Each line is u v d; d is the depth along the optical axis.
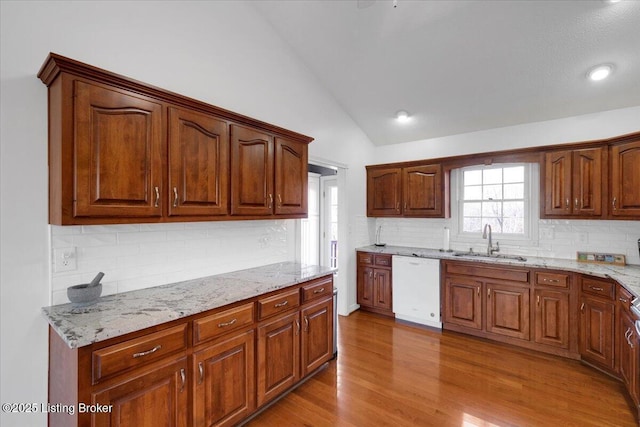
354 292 4.16
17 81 1.51
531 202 3.47
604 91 2.77
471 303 3.28
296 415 2.04
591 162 2.80
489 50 2.59
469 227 3.91
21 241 1.54
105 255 1.82
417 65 2.92
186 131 1.86
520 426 1.92
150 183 1.69
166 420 1.49
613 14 2.10
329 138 3.59
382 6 2.43
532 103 3.09
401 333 3.41
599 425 1.92
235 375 1.82
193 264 2.27
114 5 1.84
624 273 2.47
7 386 1.51
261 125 2.35
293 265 2.86
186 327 1.58
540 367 2.64
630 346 2.06
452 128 3.81
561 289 2.80
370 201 4.34
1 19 1.47
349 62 3.08
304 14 2.67
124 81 1.57
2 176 1.48
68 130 1.41
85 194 1.46
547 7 2.15
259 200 2.35
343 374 2.55
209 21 2.35
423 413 2.05
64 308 1.59
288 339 2.20
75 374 1.23
